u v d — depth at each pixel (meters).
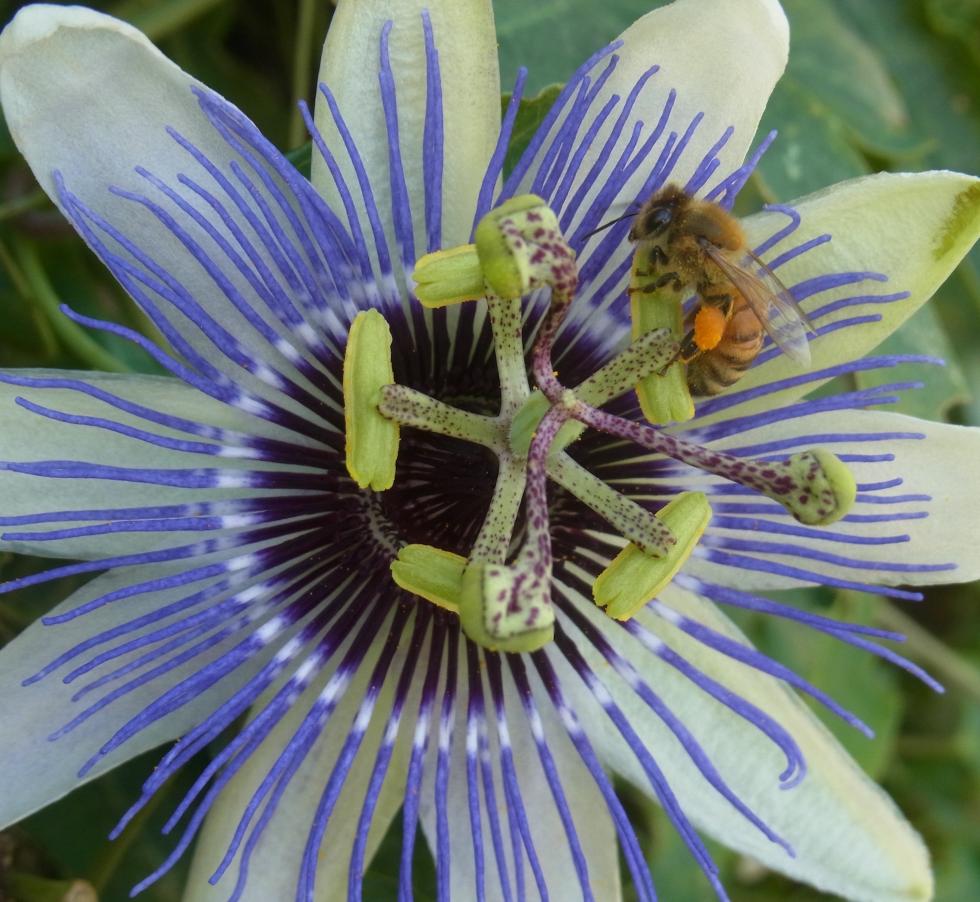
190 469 0.11
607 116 0.12
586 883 0.11
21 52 0.10
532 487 0.11
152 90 0.11
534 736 0.11
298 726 0.11
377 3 0.11
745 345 0.11
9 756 0.10
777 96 0.16
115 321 0.15
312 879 0.10
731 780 0.12
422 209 0.12
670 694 0.12
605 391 0.12
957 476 0.12
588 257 0.12
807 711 0.12
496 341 0.12
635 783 0.12
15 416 0.11
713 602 0.12
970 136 0.18
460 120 0.11
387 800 0.12
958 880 0.20
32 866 0.13
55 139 0.11
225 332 0.11
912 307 0.12
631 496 0.12
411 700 0.12
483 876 0.11
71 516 0.10
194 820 0.10
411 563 0.11
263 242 0.11
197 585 0.11
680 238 0.11
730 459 0.11
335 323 0.11
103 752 0.10
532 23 0.15
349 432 0.11
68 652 0.10
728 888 0.19
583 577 0.12
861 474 0.12
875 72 0.18
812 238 0.12
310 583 0.11
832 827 0.12
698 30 0.12
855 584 0.11
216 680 0.10
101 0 0.15
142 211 0.11
